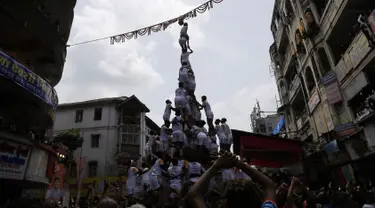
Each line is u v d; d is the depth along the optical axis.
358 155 15.82
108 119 35.66
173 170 12.59
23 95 12.69
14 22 13.34
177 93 16.34
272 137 13.04
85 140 34.91
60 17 17.75
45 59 16.33
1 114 13.53
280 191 4.85
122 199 10.67
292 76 32.12
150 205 9.23
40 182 14.35
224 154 2.61
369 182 15.45
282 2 29.39
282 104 35.31
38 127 16.05
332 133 18.25
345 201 5.55
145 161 15.73
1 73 10.48
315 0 22.52
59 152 21.14
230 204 2.36
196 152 14.68
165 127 15.44
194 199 2.40
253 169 2.59
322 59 22.08
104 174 32.81
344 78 18.22
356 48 16.09
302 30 23.81
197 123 16.50
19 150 12.66
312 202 4.04
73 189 31.59
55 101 14.91
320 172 17.47
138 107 36.47
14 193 15.18
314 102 23.56
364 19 14.58
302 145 13.04
